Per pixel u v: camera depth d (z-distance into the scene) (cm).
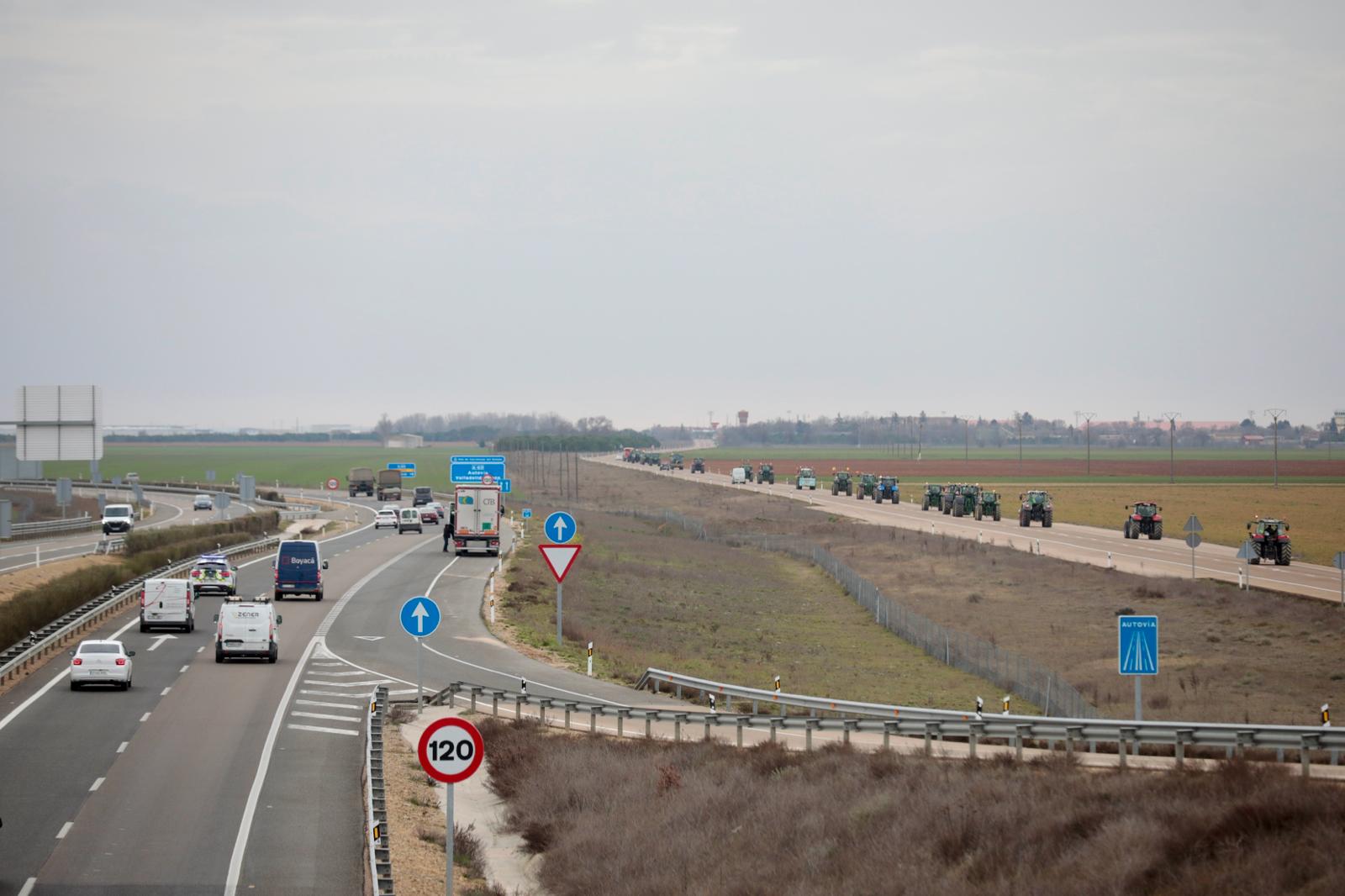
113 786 5656
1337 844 3769
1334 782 4694
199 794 5544
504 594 13400
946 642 10594
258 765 6131
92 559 15012
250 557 17600
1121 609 12775
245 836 4884
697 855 4834
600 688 8669
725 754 6275
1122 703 8488
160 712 7381
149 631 10831
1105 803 4606
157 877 4350
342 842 4828
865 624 12912
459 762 3678
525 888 4788
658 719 6950
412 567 16200
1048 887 3928
